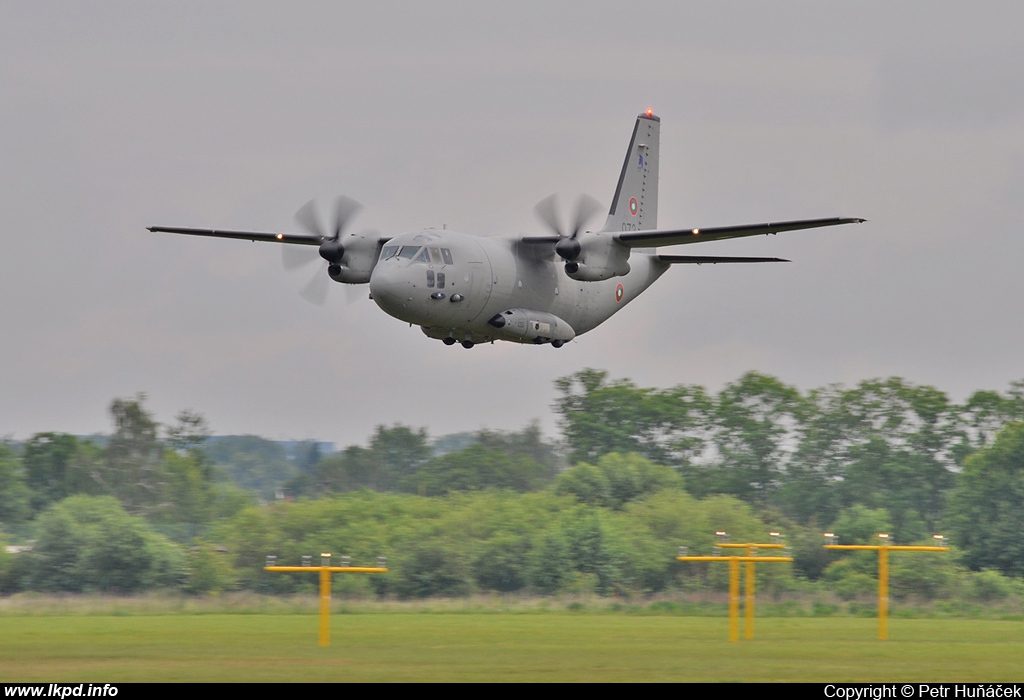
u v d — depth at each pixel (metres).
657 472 182.88
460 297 111.19
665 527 155.62
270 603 123.56
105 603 122.44
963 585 141.88
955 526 172.75
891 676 66.69
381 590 134.12
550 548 140.38
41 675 64.12
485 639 83.00
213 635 84.75
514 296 117.19
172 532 171.50
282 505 154.25
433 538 142.38
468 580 136.25
